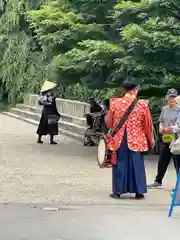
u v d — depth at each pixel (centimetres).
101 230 704
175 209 832
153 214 798
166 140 989
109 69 1402
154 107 1497
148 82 1340
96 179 1086
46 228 709
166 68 1305
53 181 1055
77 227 717
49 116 1681
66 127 2017
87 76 1458
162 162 1002
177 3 1304
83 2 1548
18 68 2947
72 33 1478
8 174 1127
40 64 2877
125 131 902
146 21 1363
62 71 1458
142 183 904
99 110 1662
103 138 916
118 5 1391
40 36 1534
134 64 1282
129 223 742
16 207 827
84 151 1527
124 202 881
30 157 1388
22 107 2850
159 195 941
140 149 901
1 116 2878
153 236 680
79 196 919
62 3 1580
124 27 1355
